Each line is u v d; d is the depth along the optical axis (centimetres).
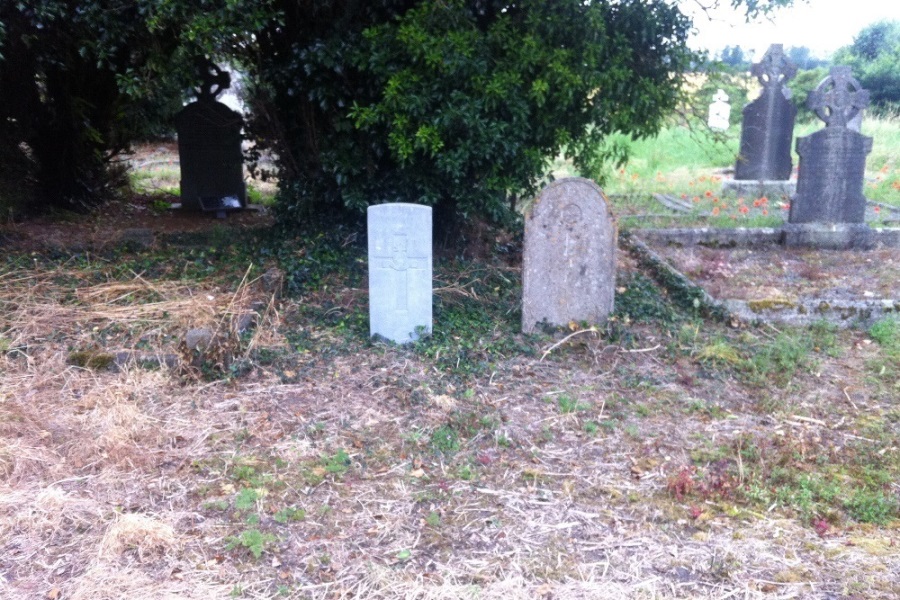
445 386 554
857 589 347
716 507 416
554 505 413
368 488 425
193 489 418
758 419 527
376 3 747
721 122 1809
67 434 472
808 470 457
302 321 666
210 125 1145
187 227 1033
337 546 371
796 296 775
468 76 700
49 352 579
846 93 954
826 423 524
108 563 353
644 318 694
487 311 706
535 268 646
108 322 627
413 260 614
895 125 2009
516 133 730
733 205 1245
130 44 795
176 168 1620
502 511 406
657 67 774
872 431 513
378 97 756
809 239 988
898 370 618
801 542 385
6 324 618
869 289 803
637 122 764
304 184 862
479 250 878
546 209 637
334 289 729
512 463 459
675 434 501
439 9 684
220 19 660
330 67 733
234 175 1165
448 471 447
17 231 889
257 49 827
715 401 557
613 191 1373
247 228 986
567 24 712
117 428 473
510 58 718
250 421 497
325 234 826
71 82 1061
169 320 629
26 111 1007
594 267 648
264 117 902
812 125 2045
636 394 561
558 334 655
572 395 551
